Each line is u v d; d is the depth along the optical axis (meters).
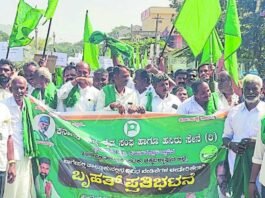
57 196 5.99
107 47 10.35
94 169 5.97
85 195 5.99
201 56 8.09
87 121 5.95
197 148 5.99
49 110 5.92
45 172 5.95
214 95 6.35
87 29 9.41
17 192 5.91
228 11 7.14
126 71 6.66
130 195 6.00
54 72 9.67
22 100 5.89
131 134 5.96
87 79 6.95
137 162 5.98
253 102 5.88
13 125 5.88
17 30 8.17
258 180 5.39
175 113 5.97
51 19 8.12
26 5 8.14
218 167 5.99
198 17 6.96
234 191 5.97
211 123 5.97
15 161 5.85
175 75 7.78
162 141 5.98
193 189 6.02
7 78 6.37
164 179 6.00
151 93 6.65
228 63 7.51
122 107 5.95
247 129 5.88
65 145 5.94
